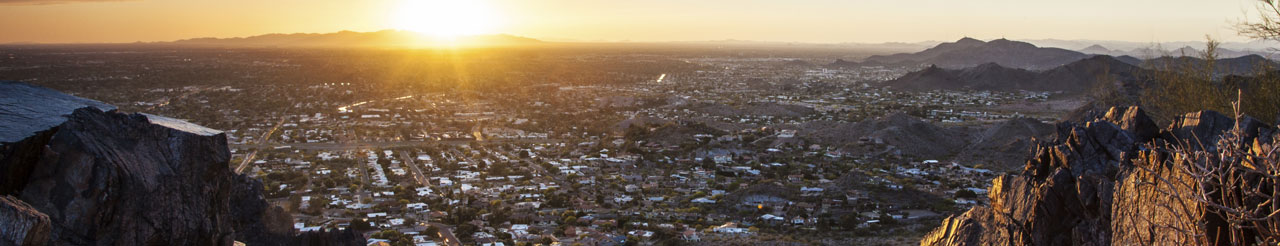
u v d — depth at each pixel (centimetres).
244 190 1734
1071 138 1694
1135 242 1202
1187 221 1020
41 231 866
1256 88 3161
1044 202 1650
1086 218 1577
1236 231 811
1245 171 957
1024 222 1709
